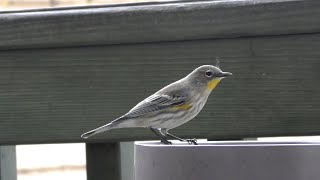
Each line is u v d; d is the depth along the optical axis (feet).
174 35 19.80
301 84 19.24
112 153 20.30
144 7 19.98
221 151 14.56
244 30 19.39
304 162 14.39
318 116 19.15
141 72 20.07
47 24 20.42
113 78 20.21
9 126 20.70
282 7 19.15
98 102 20.29
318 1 18.98
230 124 19.75
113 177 20.20
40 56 20.52
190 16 19.69
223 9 19.48
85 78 20.31
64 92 20.43
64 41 20.33
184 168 14.82
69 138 20.45
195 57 19.80
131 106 20.13
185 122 20.16
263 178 14.40
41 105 20.52
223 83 19.66
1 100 20.70
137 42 20.04
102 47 20.26
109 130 20.10
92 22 20.20
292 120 19.33
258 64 19.45
